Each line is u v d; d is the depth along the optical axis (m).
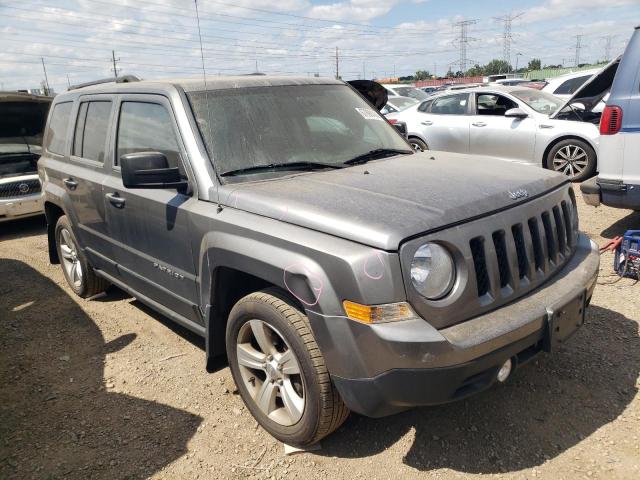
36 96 9.21
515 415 3.03
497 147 9.21
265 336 2.83
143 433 3.11
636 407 3.02
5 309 5.13
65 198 4.74
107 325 4.59
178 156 3.32
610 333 3.81
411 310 2.31
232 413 3.24
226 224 2.87
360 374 2.37
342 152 3.51
